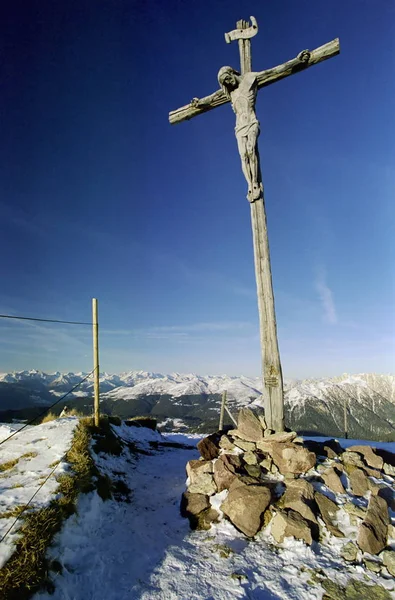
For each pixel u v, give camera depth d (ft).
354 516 19.07
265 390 25.80
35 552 14.40
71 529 17.70
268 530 19.02
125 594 14.62
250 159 26.99
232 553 17.38
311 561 16.58
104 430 35.53
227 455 23.59
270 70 26.76
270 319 26.07
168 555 17.53
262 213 27.22
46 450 27.45
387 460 26.35
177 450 44.09
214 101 29.22
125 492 26.35
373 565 16.15
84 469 23.77
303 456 22.52
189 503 21.89
